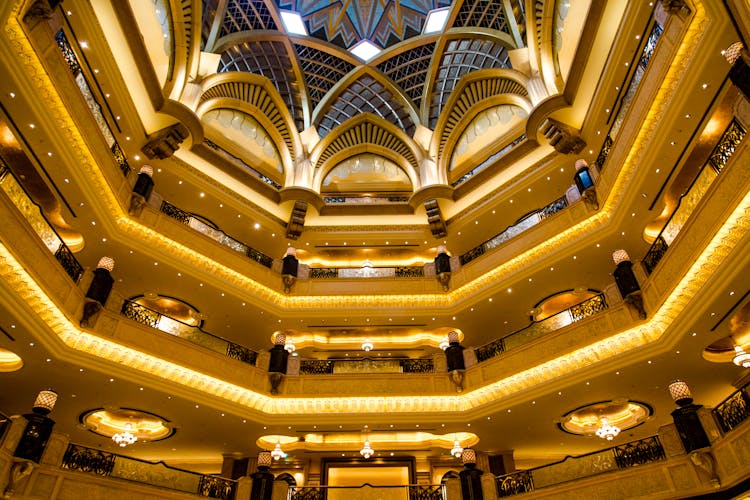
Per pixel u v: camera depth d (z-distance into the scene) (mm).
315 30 19766
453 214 18766
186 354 13031
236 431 14023
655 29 11531
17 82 9477
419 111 20406
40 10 9516
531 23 16328
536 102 16375
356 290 17094
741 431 8836
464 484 12523
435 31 19516
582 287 15078
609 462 11203
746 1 7980
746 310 10227
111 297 12453
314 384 14492
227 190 17156
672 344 10703
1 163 10445
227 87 18047
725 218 9180
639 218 13016
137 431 14523
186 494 11602
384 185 20359
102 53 12141
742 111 10211
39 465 9578
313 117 20203
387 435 15594
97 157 12391
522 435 14539
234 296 15336
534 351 13320
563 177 16312
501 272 15797
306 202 18500
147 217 14477
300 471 15711
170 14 14930
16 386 11688
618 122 13711
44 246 10219
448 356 14828
